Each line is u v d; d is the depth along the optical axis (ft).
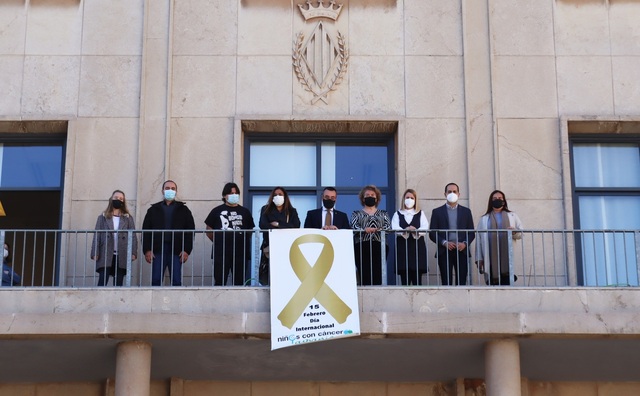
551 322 53.42
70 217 61.87
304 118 63.41
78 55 64.34
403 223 57.72
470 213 58.23
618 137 64.75
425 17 65.10
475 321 53.47
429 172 62.90
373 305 53.98
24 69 64.08
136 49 64.44
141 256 58.49
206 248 61.62
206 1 65.21
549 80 64.18
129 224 58.08
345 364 59.36
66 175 62.39
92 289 53.93
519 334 53.62
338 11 65.00
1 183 64.23
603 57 64.54
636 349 56.34
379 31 64.90
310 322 53.21
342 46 64.54
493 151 63.00
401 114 63.72
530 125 63.46
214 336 53.62
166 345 55.47
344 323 53.36
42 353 56.65
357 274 57.00
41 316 52.95
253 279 55.11
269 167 64.59
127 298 53.88
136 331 53.11
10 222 80.43
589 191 64.28
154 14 64.90
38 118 63.16
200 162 62.95
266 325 53.31
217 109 63.72
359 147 65.00
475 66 64.28
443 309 53.93
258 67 64.34
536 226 61.93
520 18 65.05
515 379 54.34
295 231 54.49
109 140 63.00
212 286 54.75
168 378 61.87
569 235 61.57
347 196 64.39
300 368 60.18
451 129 63.46
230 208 58.34
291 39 64.80
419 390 62.75
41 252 81.41
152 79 63.98
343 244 54.65
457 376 61.67
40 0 65.10
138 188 62.18
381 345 55.77
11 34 64.59
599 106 63.87
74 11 65.00
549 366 59.93
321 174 64.54
